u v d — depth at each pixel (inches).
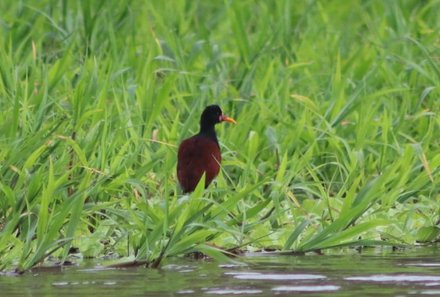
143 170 526.6
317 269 451.5
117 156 522.3
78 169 525.7
